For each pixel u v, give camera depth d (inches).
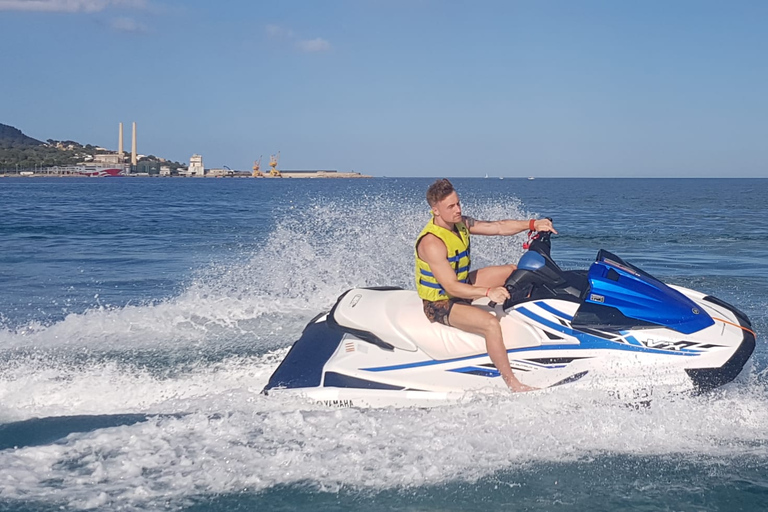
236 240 594.2
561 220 892.6
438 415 166.1
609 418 160.4
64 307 305.1
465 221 186.5
